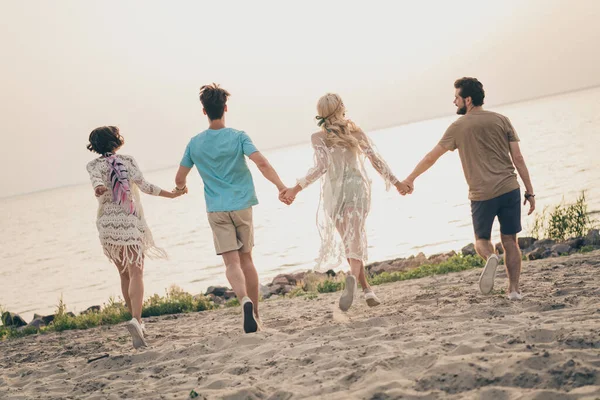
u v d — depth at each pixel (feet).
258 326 18.19
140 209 18.67
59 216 349.41
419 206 103.24
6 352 22.15
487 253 17.88
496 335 12.34
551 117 398.01
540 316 14.39
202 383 12.50
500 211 17.92
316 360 12.96
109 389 13.14
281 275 45.60
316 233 93.09
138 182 18.49
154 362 15.62
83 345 20.75
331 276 40.52
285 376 12.15
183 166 18.42
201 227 141.38
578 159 122.52
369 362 11.96
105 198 18.25
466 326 14.20
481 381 9.80
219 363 14.11
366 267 43.91
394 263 42.11
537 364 10.07
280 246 82.69
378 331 15.12
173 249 101.81
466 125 17.84
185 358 15.25
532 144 193.16
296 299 30.66
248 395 11.01
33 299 68.28
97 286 71.72
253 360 13.94
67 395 13.35
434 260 40.60
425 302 19.79
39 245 161.58
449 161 233.76
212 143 17.85
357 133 18.30
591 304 15.38
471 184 18.06
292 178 317.22
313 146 18.06
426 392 9.74
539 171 112.47
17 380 16.11
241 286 17.42
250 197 18.01
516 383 9.58
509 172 17.84
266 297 39.50
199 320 26.12
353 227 17.90
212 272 69.21
